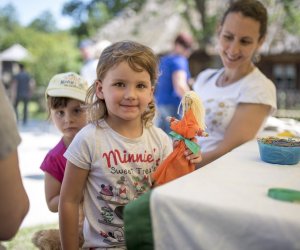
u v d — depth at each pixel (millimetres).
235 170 1471
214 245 1059
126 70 1547
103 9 18031
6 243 3025
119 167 1590
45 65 21531
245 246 1033
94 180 1613
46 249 1767
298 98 13875
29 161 6867
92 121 1644
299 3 10461
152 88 1682
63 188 1616
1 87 1159
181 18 15016
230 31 2391
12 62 21750
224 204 1065
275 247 999
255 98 2287
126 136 1628
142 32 15539
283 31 12023
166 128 5094
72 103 1914
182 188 1193
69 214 1600
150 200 1141
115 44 1665
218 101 2426
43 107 18781
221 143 2270
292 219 982
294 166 1571
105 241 1600
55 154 1896
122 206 1596
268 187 1240
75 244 1621
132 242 1157
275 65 14258
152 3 16188
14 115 1187
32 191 4805
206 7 12984
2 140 1111
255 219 1017
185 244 1098
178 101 5039
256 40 2418
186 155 1530
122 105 1560
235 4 2453
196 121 1559
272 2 9984
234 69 2445
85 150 1579
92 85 1690
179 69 5000
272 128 2850
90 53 5965
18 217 1178
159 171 1527
